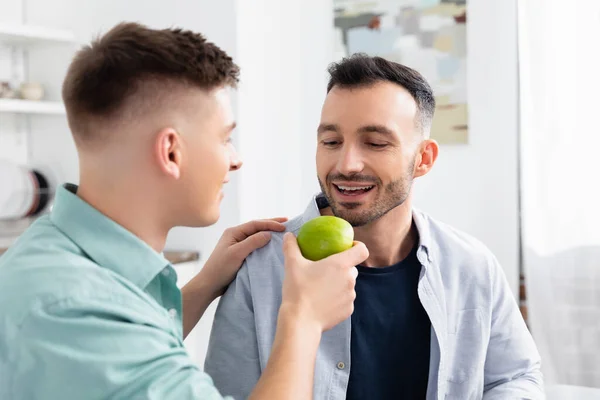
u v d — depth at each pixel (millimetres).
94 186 883
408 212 1229
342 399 1154
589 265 2795
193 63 857
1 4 3096
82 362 738
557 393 2133
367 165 1134
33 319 746
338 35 3311
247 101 2875
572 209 2812
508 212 3002
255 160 2938
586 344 2805
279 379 820
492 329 1282
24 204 2895
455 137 3080
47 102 2902
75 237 849
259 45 2951
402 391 1196
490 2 2990
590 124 2777
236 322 1182
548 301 2846
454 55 3070
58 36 2924
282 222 1303
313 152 3371
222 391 1166
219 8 2791
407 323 1210
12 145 3145
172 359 783
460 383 1232
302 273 930
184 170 877
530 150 2863
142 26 886
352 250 958
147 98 847
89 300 768
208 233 2834
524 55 2861
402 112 1146
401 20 3174
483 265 1279
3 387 757
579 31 2775
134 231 886
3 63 3121
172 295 923
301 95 3371
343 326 1164
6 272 803
